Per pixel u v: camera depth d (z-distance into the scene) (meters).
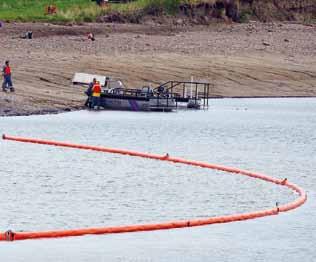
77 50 194.38
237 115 155.00
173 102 157.75
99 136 119.12
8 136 113.50
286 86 195.62
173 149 109.25
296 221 68.69
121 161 96.94
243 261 59.22
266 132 130.88
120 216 69.19
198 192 79.50
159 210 71.62
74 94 159.75
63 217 68.31
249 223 68.00
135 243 62.25
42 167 90.75
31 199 74.19
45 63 179.12
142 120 140.38
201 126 135.62
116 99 153.38
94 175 86.94
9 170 88.12
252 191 80.56
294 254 60.66
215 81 191.00
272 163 99.69
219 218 68.31
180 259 59.25
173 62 195.50
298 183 86.12
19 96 148.12
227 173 90.50
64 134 119.62
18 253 59.38
